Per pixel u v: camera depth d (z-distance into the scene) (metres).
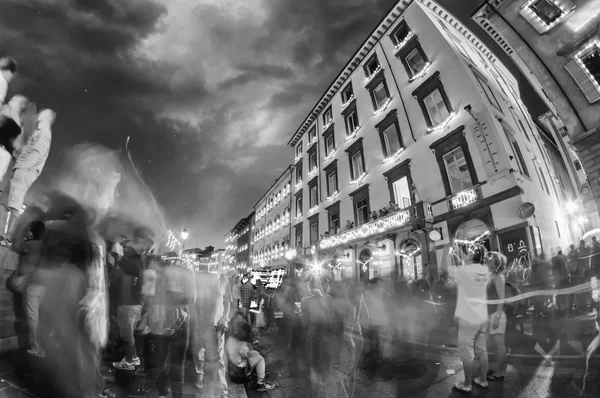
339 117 23.75
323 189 24.36
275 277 21.91
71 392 3.30
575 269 8.27
